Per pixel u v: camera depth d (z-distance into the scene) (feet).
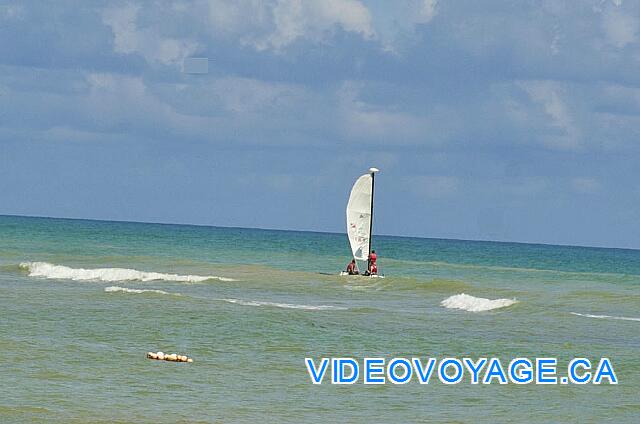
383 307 216.33
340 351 144.15
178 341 147.84
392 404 110.22
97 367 124.36
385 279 284.82
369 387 119.34
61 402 103.96
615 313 212.23
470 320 190.49
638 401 114.11
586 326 184.75
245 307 195.42
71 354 132.26
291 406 107.24
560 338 165.89
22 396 106.01
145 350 138.62
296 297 237.86
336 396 113.50
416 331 168.96
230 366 129.29
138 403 105.19
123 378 118.32
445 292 259.60
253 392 113.60
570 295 249.96
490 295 250.98
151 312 179.63
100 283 253.65
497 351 148.46
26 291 217.15
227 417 100.32
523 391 119.34
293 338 155.02
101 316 172.14
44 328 155.02
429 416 104.37
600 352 149.69
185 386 115.34
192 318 173.37
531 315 201.46
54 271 278.26
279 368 129.29
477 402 112.57
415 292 259.60
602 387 122.72
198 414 101.19
